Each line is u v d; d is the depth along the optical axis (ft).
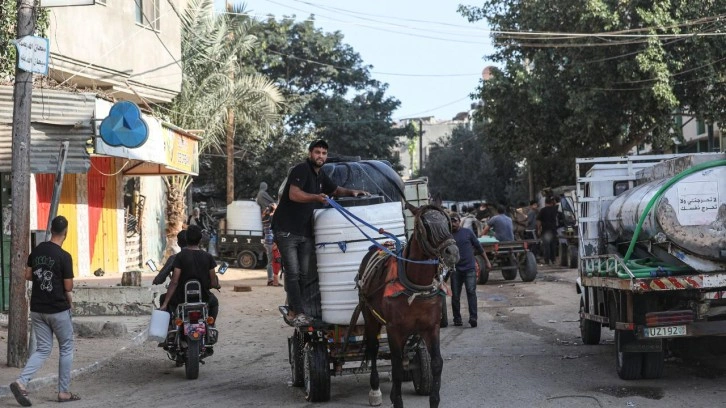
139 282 50.62
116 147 51.01
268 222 74.33
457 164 220.64
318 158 28.84
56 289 29.78
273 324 51.24
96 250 74.95
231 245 96.78
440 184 223.30
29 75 35.09
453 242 23.59
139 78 71.77
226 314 56.13
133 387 33.01
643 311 29.04
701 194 29.07
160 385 33.37
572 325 46.19
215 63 97.09
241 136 131.03
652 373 30.42
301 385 31.91
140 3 72.59
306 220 29.07
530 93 97.71
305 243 29.22
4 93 44.78
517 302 58.90
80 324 44.75
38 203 63.57
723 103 96.53
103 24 66.39
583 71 95.40
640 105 95.66
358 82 163.12
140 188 92.94
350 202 29.43
